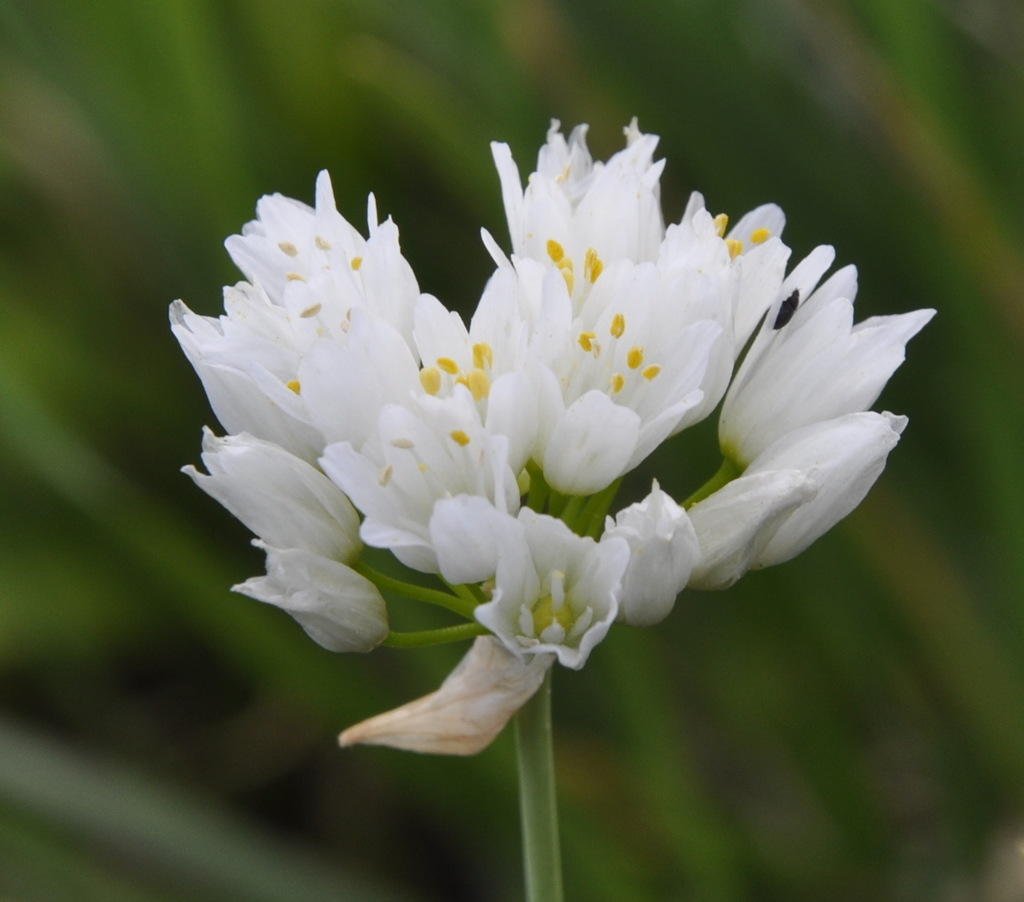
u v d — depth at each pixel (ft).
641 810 0.86
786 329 0.69
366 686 0.85
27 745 0.81
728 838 0.84
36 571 0.92
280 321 0.68
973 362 0.84
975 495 0.86
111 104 0.88
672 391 0.67
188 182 0.89
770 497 0.66
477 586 0.68
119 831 0.81
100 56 0.88
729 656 0.89
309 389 0.66
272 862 0.82
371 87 0.91
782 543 0.68
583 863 0.83
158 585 0.86
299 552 0.67
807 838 0.88
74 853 0.80
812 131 0.85
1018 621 0.84
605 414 0.66
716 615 0.89
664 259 0.68
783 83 0.85
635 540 0.66
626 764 0.85
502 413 0.66
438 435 0.67
